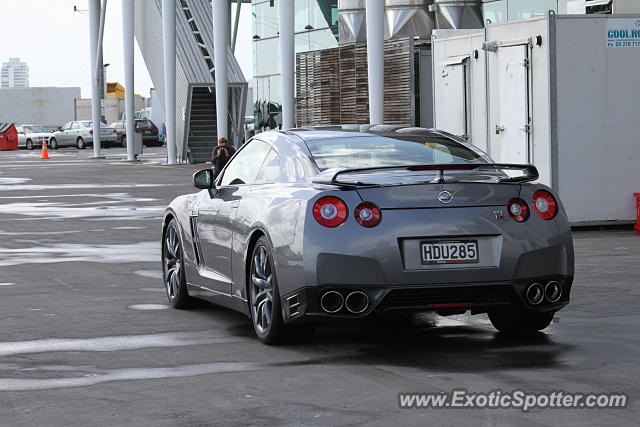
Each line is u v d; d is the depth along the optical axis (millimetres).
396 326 8398
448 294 7062
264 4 39375
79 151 67375
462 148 8172
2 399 6000
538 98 15914
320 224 7031
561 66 15695
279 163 8094
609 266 11695
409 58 24031
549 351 7180
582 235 15180
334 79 27688
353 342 7707
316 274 7000
